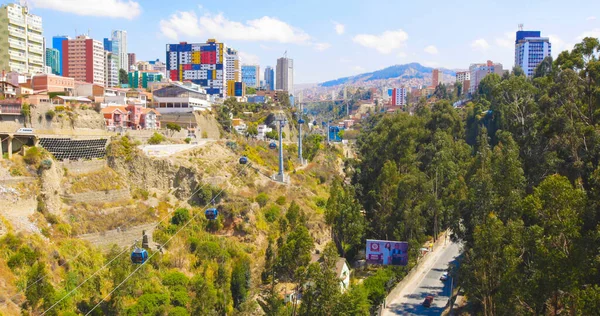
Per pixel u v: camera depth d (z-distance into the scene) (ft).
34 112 285.23
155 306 227.40
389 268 301.43
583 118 250.16
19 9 575.79
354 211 349.61
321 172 516.73
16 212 238.27
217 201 324.39
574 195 165.89
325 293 215.51
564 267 155.22
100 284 230.68
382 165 434.71
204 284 237.66
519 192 234.58
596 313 137.28
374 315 246.88
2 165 248.52
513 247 188.14
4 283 203.72
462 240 283.79
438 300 266.36
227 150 405.18
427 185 359.87
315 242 345.31
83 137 297.12
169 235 282.77
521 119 334.03
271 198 367.66
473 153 504.43
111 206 277.64
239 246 302.66
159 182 318.86
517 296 172.65
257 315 256.73
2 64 555.28
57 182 264.93
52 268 225.15
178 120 468.34
